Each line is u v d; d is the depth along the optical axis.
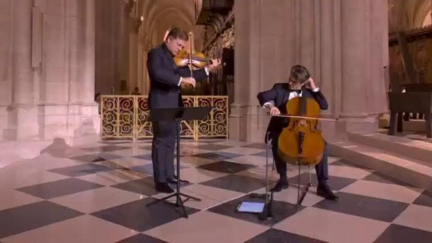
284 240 2.96
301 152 3.78
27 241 2.93
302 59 8.46
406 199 4.05
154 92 4.46
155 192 4.40
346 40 7.43
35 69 7.43
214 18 18.72
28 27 7.07
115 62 13.48
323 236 3.04
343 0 7.46
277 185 4.49
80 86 8.81
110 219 3.45
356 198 4.11
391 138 6.23
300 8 8.56
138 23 22.81
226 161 6.41
